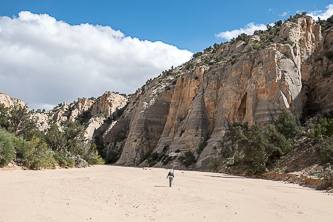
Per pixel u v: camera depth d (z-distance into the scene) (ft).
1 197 40.29
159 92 343.67
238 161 138.82
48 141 154.20
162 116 326.24
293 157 112.47
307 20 251.60
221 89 246.27
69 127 173.88
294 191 62.95
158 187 65.92
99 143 390.21
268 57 206.69
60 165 135.23
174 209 38.55
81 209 35.35
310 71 225.76
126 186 64.69
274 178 101.65
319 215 37.04
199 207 40.75
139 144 303.48
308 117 183.73
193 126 241.76
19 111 147.43
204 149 215.51
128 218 32.07
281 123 151.33
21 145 106.42
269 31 317.42
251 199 50.44
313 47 239.50
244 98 219.00
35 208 34.09
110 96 561.43
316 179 71.77
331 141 95.45
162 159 243.60
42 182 63.36
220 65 266.57
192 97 279.69
